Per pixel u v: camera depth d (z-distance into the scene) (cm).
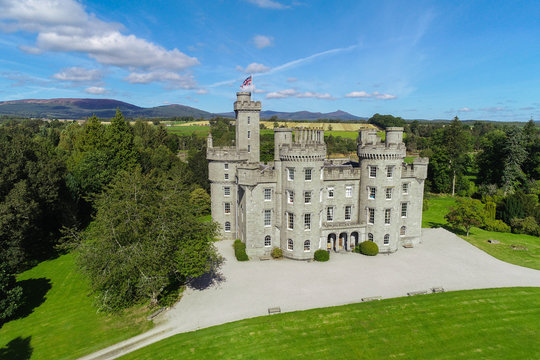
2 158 4838
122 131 8406
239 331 3138
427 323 3256
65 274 4656
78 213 6806
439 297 3734
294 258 4903
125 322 3378
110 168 7362
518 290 3922
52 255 5391
